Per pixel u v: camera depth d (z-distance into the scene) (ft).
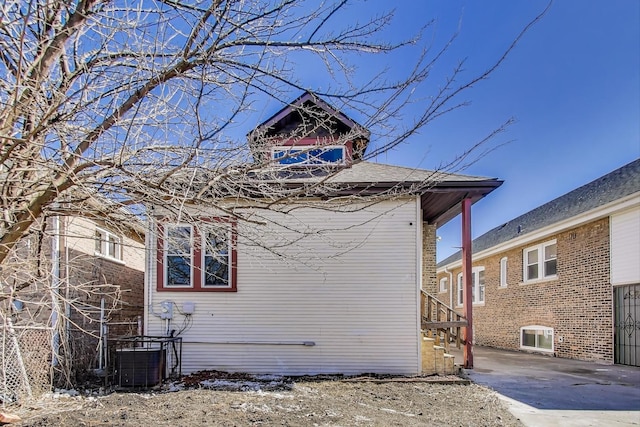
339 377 29.04
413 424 18.51
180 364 29.86
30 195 12.28
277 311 30.58
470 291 32.24
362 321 30.42
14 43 11.11
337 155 24.21
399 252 30.78
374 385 26.71
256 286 30.78
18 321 18.42
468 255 32.22
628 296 36.99
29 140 10.88
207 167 13.25
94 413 19.69
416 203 30.91
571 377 30.63
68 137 12.22
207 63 12.25
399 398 23.45
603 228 39.58
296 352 30.27
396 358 30.14
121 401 22.00
